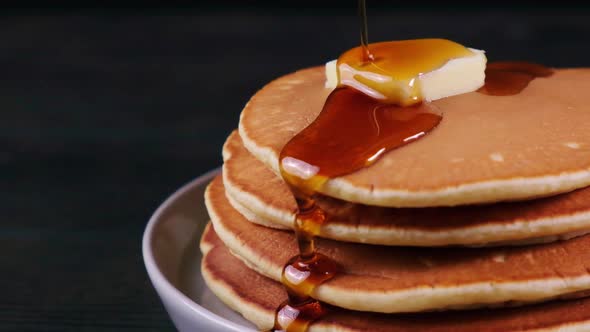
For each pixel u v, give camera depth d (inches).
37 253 21.5
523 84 17.1
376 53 16.7
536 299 15.0
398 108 16.0
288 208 15.6
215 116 28.6
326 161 15.2
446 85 16.4
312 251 15.5
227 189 16.5
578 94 16.7
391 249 15.6
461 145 15.4
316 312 15.6
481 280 14.9
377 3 41.2
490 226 14.9
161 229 18.2
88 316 19.5
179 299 16.3
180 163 25.0
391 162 15.2
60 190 23.9
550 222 15.0
